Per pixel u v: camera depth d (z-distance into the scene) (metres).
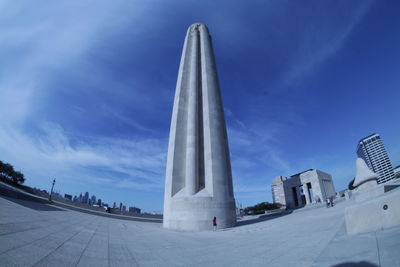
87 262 5.61
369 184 18.39
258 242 9.72
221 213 22.28
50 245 6.38
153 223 28.42
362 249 5.35
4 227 6.91
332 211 17.97
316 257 5.62
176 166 25.08
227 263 6.38
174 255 7.77
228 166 28.41
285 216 25.70
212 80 30.27
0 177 39.50
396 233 5.74
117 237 10.95
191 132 26.59
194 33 35.97
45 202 25.09
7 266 4.23
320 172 40.09
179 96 29.33
